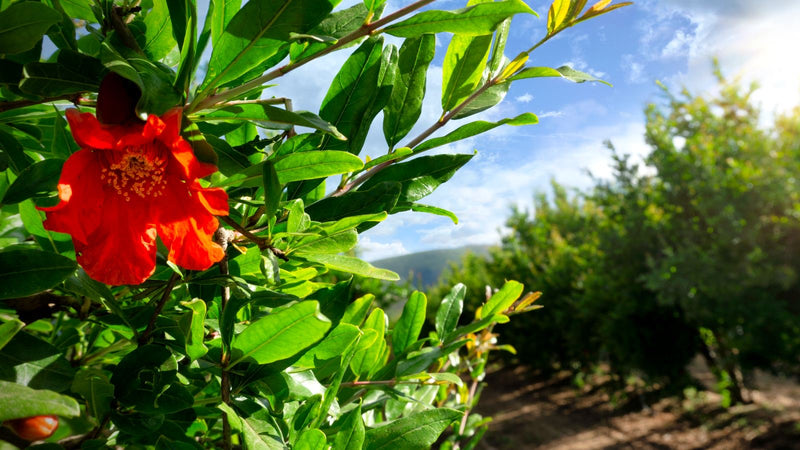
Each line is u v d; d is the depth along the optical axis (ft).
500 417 8.38
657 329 6.98
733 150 6.56
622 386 7.96
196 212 0.57
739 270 5.81
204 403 0.74
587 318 7.88
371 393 1.15
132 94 0.54
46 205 0.72
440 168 0.96
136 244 0.56
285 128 0.71
